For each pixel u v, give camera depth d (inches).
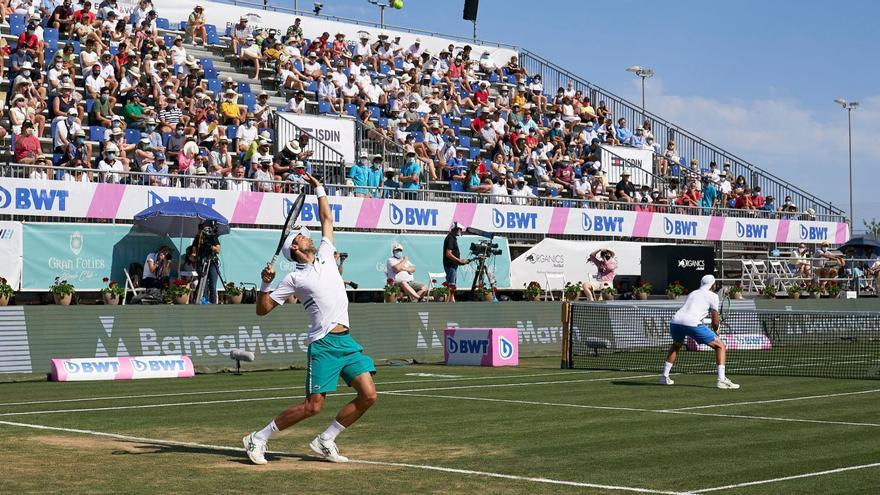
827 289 1413.6
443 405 595.5
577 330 1045.8
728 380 704.4
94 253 930.1
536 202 1294.3
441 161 1352.1
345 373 387.2
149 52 1264.8
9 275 885.8
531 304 1057.5
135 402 605.6
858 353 1047.0
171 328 825.5
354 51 1553.9
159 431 477.7
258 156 1140.5
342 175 1168.2
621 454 417.7
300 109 1289.4
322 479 353.7
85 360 765.3
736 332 1140.5
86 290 925.2
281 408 575.5
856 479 363.9
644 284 1200.2
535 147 1477.6
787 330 1173.7
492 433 478.6
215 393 662.5
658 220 1365.7
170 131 1136.8
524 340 1040.8
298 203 394.9
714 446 441.1
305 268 386.9
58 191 933.2
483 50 1857.8
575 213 1282.0
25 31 1177.4
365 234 1079.6
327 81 1384.1
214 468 373.4
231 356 826.2
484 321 1019.3
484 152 1432.1
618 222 1321.4
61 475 355.9
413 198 1186.6
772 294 1332.4
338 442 447.2
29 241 896.3
